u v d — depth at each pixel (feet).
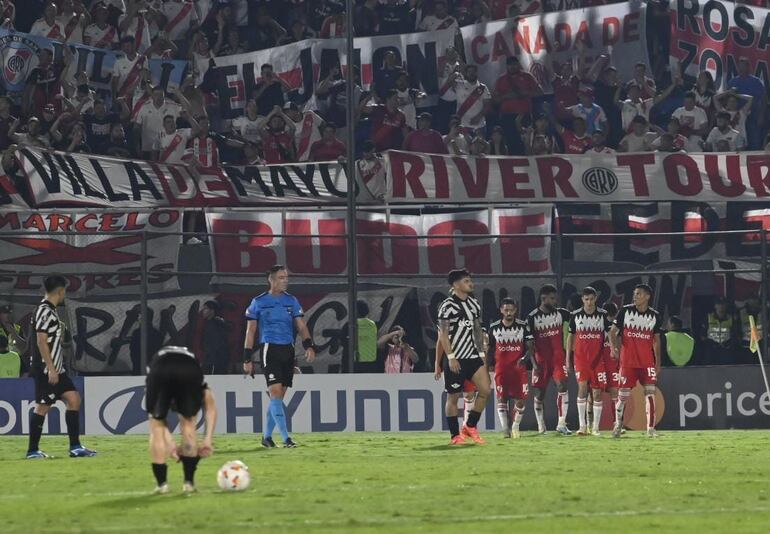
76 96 184.14
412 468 84.12
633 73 198.39
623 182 178.81
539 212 174.19
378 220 173.37
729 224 181.68
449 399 110.73
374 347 157.38
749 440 119.14
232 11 204.64
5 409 139.64
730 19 201.77
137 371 160.86
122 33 193.67
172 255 166.30
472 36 198.70
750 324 151.94
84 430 140.46
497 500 63.10
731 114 197.26
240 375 141.90
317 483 72.90
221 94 196.03
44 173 167.84
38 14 194.39
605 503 61.82
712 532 50.72
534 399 140.05
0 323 157.99
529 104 195.83
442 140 188.55
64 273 152.05
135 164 173.27
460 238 165.58
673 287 170.71
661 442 115.65
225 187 175.52
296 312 109.19
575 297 166.09
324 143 188.34
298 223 171.63
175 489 69.67
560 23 198.70
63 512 58.39
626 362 123.03
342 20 203.31
